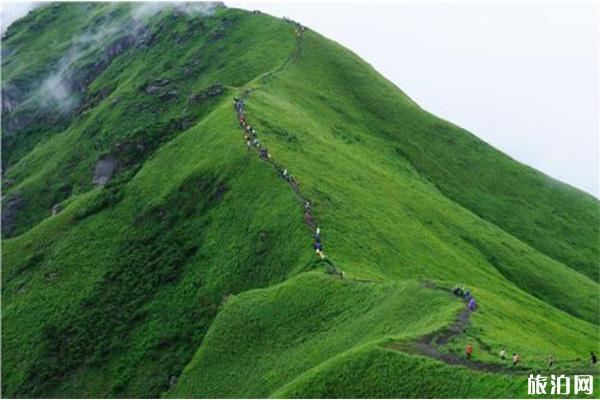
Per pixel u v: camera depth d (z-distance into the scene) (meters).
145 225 140.12
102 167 175.38
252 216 119.94
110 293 129.38
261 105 163.50
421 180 187.25
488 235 166.75
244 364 88.69
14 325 133.88
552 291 154.88
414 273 109.81
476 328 70.31
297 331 87.69
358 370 66.00
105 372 114.19
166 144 165.38
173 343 112.06
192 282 119.44
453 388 59.59
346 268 98.94
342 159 152.75
